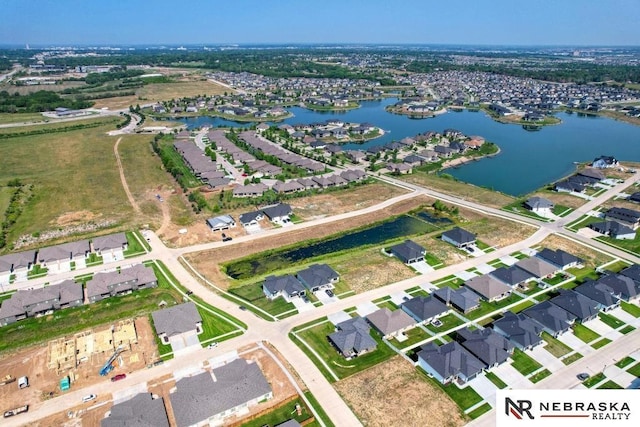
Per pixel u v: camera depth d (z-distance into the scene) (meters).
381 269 100.69
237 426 60.16
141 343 76.38
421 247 106.06
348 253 108.62
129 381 67.81
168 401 63.94
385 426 59.91
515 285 92.94
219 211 133.50
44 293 86.31
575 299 84.00
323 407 63.12
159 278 97.06
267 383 65.62
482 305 87.31
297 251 111.94
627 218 122.81
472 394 65.06
